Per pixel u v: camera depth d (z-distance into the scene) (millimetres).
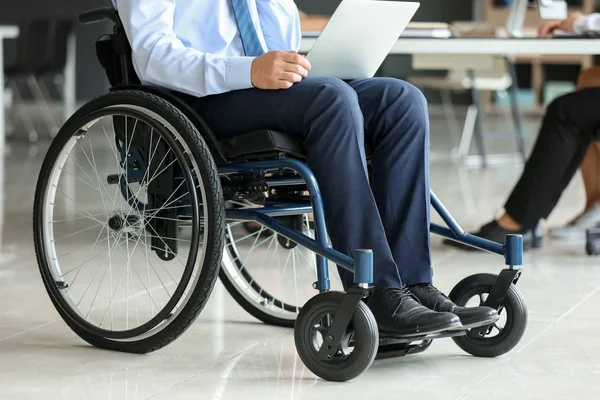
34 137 10422
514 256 2701
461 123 12367
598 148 4922
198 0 2840
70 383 2516
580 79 4750
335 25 2643
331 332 2453
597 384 2512
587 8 13047
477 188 6887
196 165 2580
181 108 2686
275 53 2598
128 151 2781
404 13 2738
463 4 14648
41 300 3557
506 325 2730
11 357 2771
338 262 2451
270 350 2865
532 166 4590
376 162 2648
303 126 2562
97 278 3896
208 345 2922
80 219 5453
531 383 2512
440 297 2586
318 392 2420
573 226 5062
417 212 2619
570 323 3207
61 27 10656
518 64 14086
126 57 2865
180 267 4117
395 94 2627
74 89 15773
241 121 2658
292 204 2922
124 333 2771
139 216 2818
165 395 2406
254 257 4348
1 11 15797
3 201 6242
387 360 2736
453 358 2754
